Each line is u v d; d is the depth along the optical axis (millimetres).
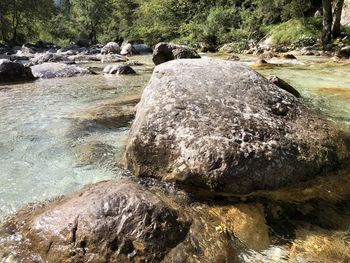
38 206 3197
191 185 3482
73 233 2523
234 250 2725
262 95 4277
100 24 50688
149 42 33812
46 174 4043
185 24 32438
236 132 3666
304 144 3770
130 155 3918
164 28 33406
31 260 2523
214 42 28172
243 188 3416
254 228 2988
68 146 4875
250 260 2650
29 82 10438
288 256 2701
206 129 3680
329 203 3410
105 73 12484
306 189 3590
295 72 11617
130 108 6695
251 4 30125
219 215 3100
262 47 22484
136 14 43719
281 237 2920
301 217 3191
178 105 3963
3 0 34906
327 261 2656
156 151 3701
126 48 24219
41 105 7223
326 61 14703
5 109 6895
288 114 4141
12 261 2533
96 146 4840
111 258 2420
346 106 6859
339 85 9141
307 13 25906
